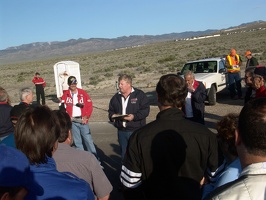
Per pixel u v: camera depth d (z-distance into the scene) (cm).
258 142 170
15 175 177
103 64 6631
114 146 1001
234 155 326
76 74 2055
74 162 346
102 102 1930
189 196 308
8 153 180
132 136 322
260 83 610
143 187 320
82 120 775
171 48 9625
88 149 797
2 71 8712
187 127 315
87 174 350
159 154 309
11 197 180
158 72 3666
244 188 161
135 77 3391
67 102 775
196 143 311
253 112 175
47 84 3734
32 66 9706
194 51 6762
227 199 160
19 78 4878
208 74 1574
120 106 659
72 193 234
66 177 242
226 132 322
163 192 312
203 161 313
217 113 1336
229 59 1603
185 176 312
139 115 649
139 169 317
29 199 207
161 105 327
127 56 8656
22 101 615
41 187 214
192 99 729
